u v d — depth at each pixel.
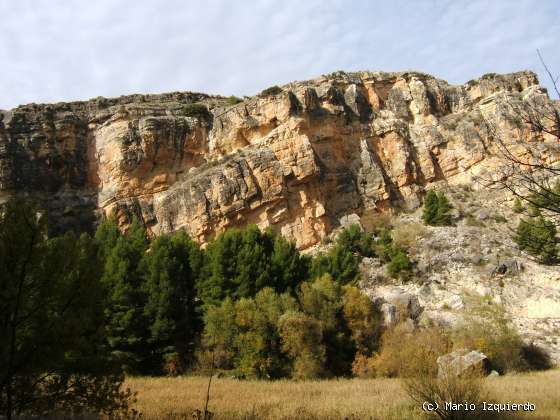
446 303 54.47
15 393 16.33
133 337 42.78
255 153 73.88
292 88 87.50
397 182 82.81
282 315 43.12
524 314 53.84
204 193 70.94
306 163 74.06
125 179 74.00
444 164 85.88
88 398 17.45
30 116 76.81
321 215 73.38
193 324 48.47
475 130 85.94
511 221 71.31
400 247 66.00
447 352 42.12
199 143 79.06
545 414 21.11
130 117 78.31
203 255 53.28
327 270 58.06
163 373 41.91
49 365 16.19
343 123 83.69
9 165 71.88
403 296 52.91
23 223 16.34
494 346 43.25
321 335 42.47
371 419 20.08
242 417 21.02
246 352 40.97
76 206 72.88
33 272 16.38
